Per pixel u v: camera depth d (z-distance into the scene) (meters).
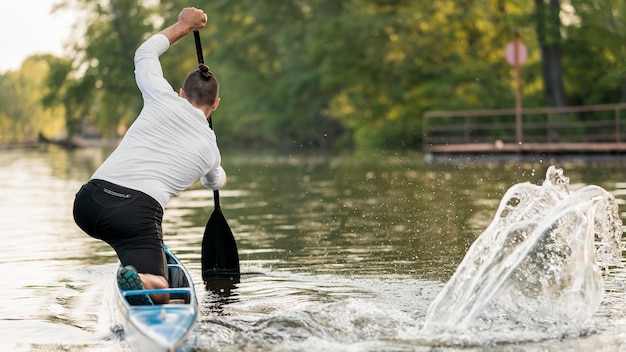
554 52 75.12
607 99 77.94
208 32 135.12
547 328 11.34
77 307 13.85
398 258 18.53
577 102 81.62
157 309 10.54
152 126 13.61
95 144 192.62
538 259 12.26
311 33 105.88
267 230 24.09
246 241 21.81
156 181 13.36
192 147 13.70
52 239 23.17
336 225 24.94
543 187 13.51
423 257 18.62
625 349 10.41
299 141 131.25
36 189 44.94
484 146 63.59
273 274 16.81
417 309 13.09
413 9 92.25
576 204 12.52
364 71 96.12
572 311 11.66
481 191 35.66
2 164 81.75
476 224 24.34
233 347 10.70
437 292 14.57
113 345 11.21
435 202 31.39
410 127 94.62
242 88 134.62
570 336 11.01
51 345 11.30
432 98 92.06
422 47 91.62
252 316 12.62
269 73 133.88
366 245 20.62
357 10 97.62
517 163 56.00
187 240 22.41
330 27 96.56
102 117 149.25
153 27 134.25
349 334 11.25
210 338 11.10
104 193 13.20
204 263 16.94
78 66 133.50
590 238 12.12
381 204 31.25
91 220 13.20
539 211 13.38
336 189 39.72
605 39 73.81
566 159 58.28
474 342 10.74
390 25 93.75
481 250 13.02
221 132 155.62
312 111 123.31
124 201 13.13
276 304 13.78
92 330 12.13
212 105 14.57
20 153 127.00
